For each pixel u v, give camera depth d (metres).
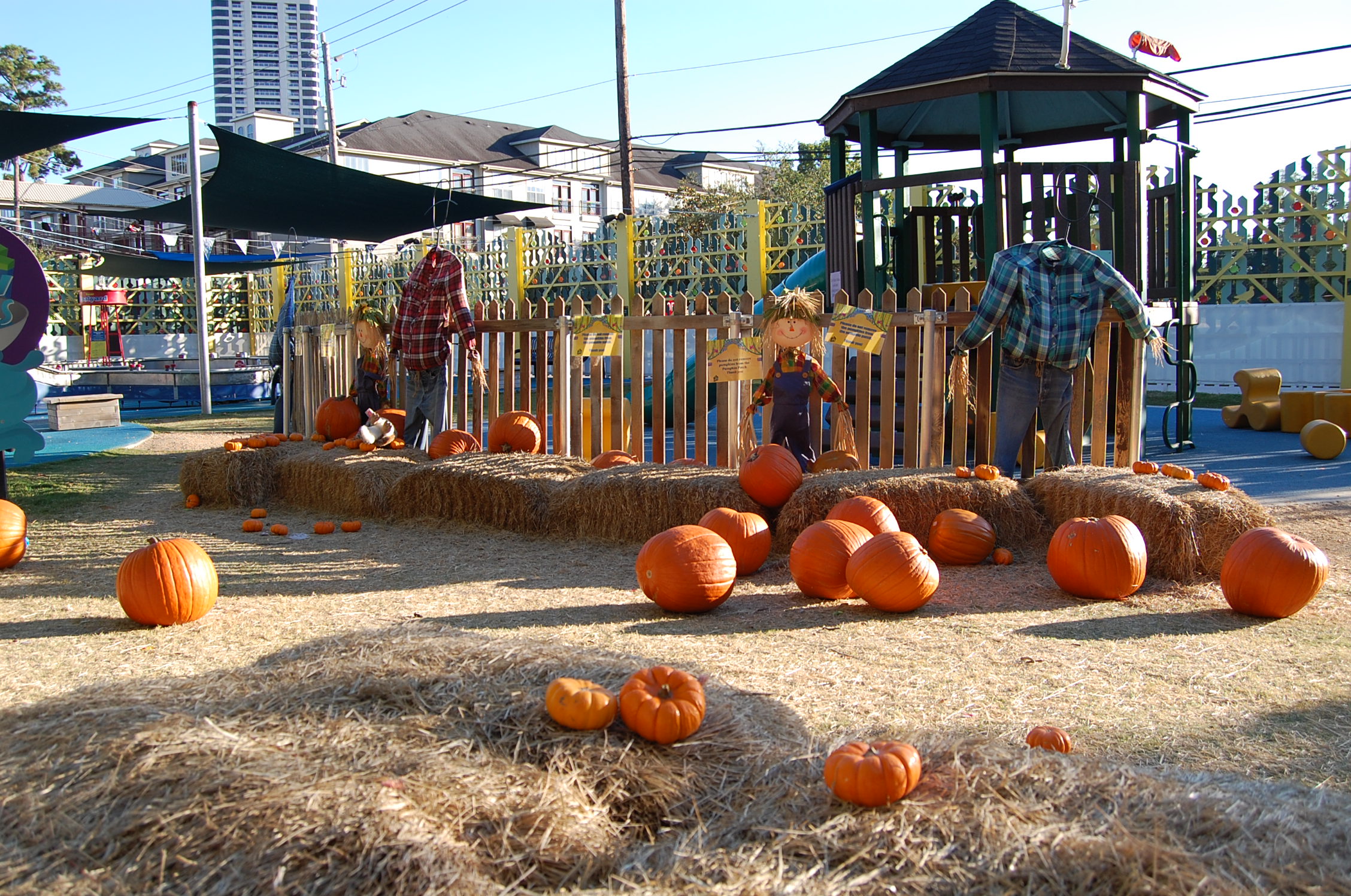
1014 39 9.35
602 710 2.55
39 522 7.58
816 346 7.04
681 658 3.96
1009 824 2.10
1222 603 4.77
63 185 35.06
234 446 8.26
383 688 2.68
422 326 8.55
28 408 6.71
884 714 3.32
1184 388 10.13
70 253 30.94
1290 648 4.07
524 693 2.66
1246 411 11.86
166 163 65.38
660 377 7.93
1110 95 10.45
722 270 17.98
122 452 12.50
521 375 8.73
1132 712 3.35
